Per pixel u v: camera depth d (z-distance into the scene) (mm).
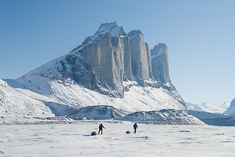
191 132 102438
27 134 75812
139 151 42375
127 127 139750
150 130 112312
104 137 68938
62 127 121938
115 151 42062
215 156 38562
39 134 76438
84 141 57500
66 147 46562
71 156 36594
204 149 46719
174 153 40812
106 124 176625
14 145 48750
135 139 64938
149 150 43906
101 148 45781
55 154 38281
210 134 90562
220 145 53500
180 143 56938
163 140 63500
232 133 99500
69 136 70000
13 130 93062
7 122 147250
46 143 52594
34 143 52469
